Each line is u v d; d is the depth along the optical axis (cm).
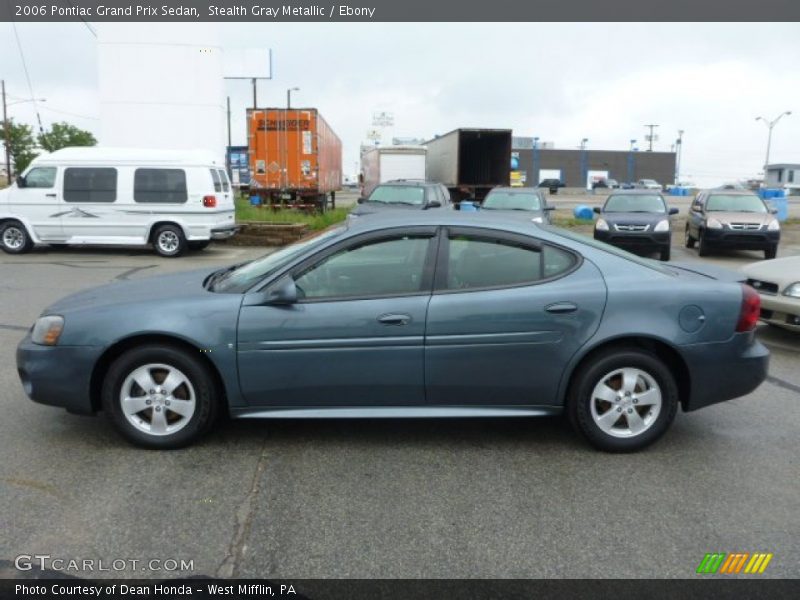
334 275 439
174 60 2100
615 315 433
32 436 466
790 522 362
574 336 432
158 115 2114
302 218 1984
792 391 591
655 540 342
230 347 427
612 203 1705
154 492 386
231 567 315
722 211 1728
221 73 2162
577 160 10169
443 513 367
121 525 350
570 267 446
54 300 965
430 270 439
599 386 440
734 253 1819
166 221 1494
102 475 407
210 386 438
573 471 421
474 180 2831
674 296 438
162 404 439
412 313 429
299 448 452
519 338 431
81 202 1482
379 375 432
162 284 487
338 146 3291
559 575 312
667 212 1645
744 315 446
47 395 441
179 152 1498
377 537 342
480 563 321
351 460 434
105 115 2100
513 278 442
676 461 438
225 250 1684
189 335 426
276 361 430
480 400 442
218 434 474
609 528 353
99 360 435
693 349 438
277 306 431
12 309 898
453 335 429
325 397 438
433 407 444
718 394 449
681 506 377
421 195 1638
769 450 458
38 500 375
